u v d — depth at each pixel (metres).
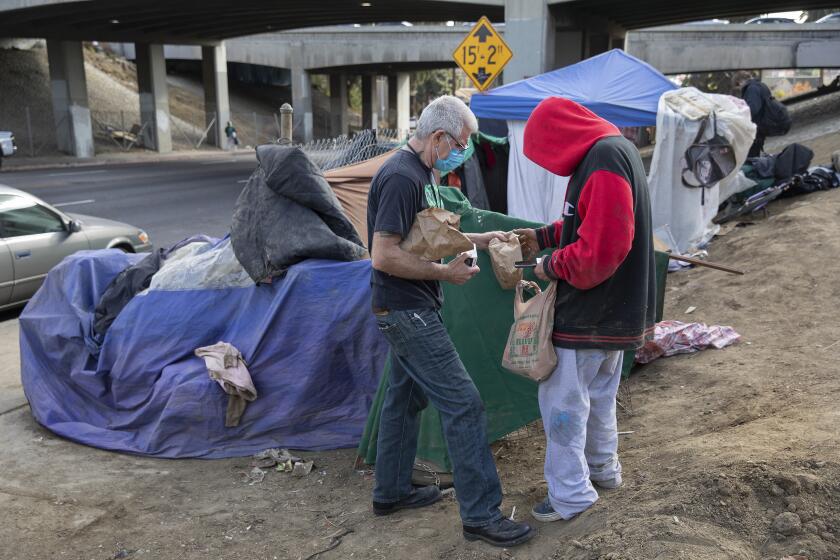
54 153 31.78
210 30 37.28
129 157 32.94
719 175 8.69
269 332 4.45
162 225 13.55
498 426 3.97
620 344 2.83
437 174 4.18
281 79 62.69
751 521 2.57
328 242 4.52
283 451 4.34
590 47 29.45
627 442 3.85
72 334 5.03
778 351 4.86
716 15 28.56
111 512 3.72
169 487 4.01
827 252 6.81
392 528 3.37
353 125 66.19
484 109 9.70
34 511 3.72
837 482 2.61
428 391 3.13
